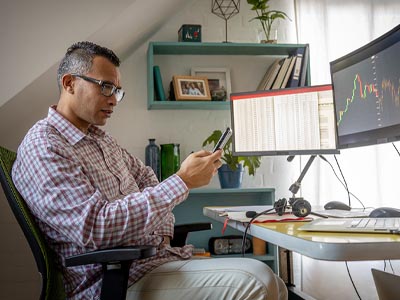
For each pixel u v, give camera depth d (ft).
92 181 4.46
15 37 7.04
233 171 8.87
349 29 9.79
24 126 8.57
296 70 9.18
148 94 9.17
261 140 6.17
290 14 10.03
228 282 3.84
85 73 4.67
